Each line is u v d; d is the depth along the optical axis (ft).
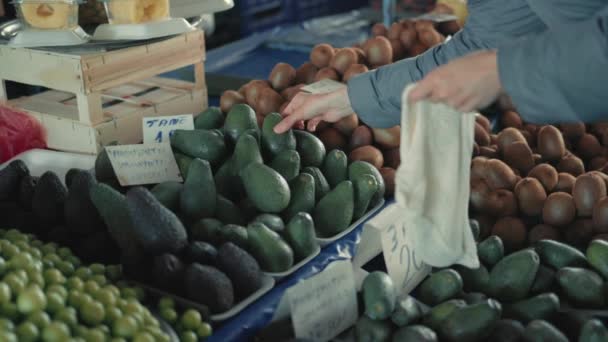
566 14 3.17
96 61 5.25
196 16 6.43
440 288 3.76
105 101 5.95
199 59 6.19
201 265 3.44
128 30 5.43
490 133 6.06
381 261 4.55
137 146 4.56
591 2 3.08
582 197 4.74
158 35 5.55
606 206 4.55
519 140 5.64
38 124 5.40
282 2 14.55
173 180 4.55
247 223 4.25
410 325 3.49
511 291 3.82
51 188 4.03
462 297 3.80
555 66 2.64
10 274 3.06
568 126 6.08
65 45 5.21
